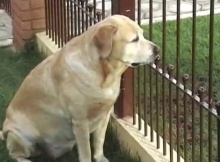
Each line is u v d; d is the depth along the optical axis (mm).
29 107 3031
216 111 2564
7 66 4211
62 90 2877
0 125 3447
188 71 3881
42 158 3188
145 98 3127
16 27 4543
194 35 2604
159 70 2975
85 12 3609
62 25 4121
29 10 4402
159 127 3279
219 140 2574
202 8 4918
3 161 3141
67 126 3000
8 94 3746
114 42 2719
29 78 3035
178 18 2713
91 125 2979
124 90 3238
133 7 3123
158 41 4219
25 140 3076
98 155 3121
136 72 3539
